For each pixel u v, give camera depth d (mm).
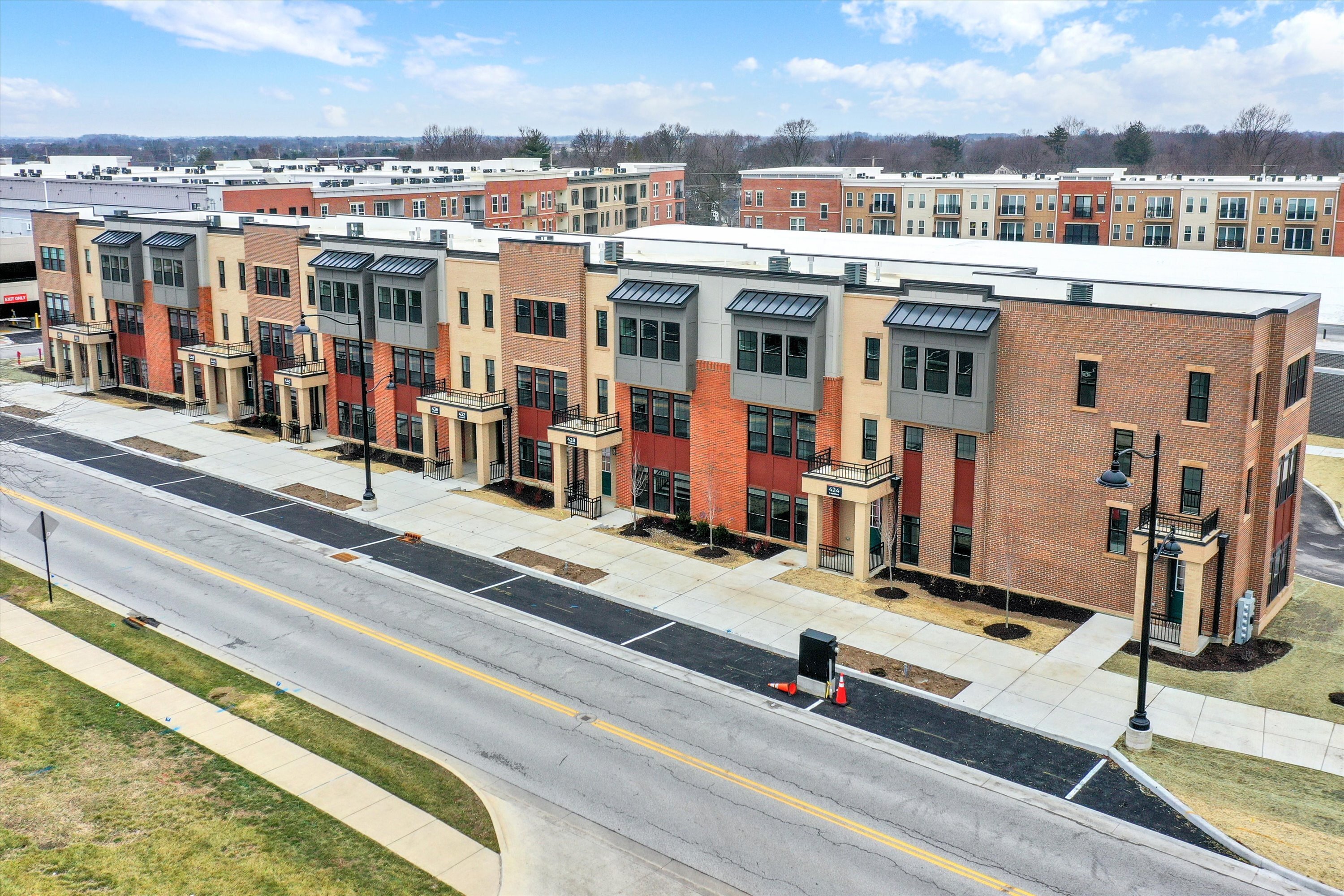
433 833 24953
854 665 34312
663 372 45594
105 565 42281
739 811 26234
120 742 28672
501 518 48312
